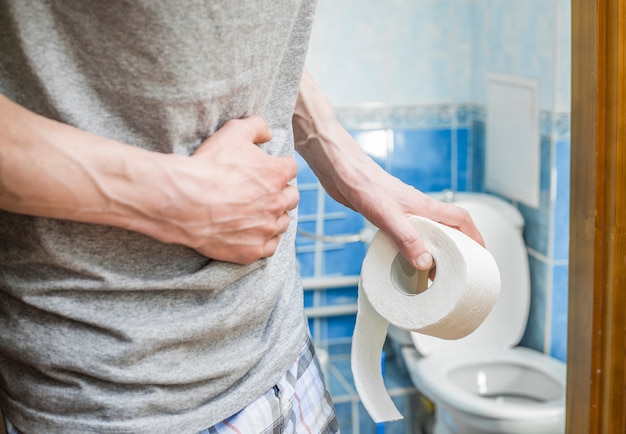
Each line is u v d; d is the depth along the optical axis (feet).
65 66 2.12
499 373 7.90
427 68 9.02
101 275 2.21
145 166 2.13
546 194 7.72
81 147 2.06
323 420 2.92
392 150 9.12
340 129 3.07
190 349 2.36
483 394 7.87
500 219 8.05
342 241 8.75
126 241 2.23
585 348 4.30
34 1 2.05
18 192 1.99
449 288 2.76
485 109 8.84
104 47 2.11
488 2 8.55
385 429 8.29
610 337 4.19
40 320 2.24
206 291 2.35
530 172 7.98
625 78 3.98
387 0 8.82
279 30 2.38
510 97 8.25
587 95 4.11
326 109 3.06
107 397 2.24
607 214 4.12
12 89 2.15
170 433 2.31
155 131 2.24
